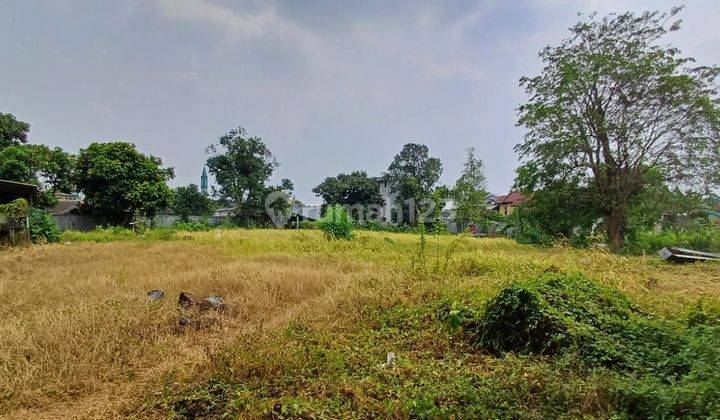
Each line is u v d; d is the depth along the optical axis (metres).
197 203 38.72
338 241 14.52
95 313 4.69
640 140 18.08
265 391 3.15
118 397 3.38
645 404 2.65
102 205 26.14
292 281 7.02
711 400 2.50
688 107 17.02
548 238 19.42
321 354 3.86
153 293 6.04
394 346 4.30
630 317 4.55
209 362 3.68
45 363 3.70
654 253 16.83
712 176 17.36
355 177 41.81
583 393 2.83
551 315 4.03
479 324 4.59
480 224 32.88
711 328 3.96
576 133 18.94
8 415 3.09
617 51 18.05
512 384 3.12
